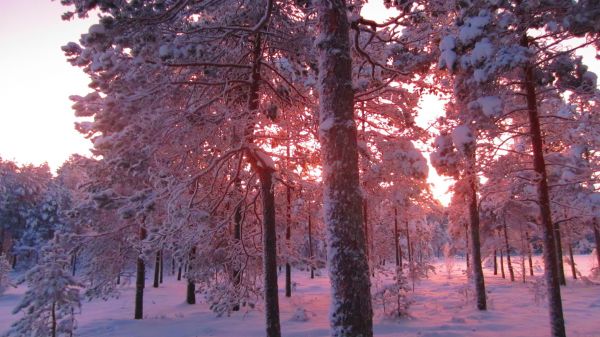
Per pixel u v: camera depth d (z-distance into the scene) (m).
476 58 7.49
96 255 16.77
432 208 23.53
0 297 31.84
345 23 6.55
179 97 9.98
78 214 15.23
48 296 10.35
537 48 9.12
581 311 15.08
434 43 10.30
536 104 9.97
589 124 9.65
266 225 10.45
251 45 10.85
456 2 8.30
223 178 11.57
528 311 15.16
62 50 8.88
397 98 11.87
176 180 9.77
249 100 10.37
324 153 6.15
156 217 12.11
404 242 38.41
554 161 10.99
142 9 7.39
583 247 35.19
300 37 9.86
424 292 22.41
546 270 9.18
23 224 55.78
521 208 24.30
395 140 11.94
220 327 13.30
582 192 13.08
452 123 10.39
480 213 26.66
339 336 5.51
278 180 10.78
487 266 43.50
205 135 9.98
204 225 10.26
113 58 8.32
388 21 8.38
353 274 5.64
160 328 14.12
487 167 10.66
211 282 13.66
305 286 28.62
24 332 10.38
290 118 11.26
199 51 8.51
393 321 13.57
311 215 15.10
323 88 6.34
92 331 14.67
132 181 11.06
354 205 5.89
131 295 27.94
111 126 9.26
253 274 12.80
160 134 9.33
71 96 10.33
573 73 9.05
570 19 7.41
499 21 7.77
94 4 7.18
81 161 14.65
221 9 9.59
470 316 14.12
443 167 10.33
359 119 12.27
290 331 12.41
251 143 9.98
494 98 8.42
